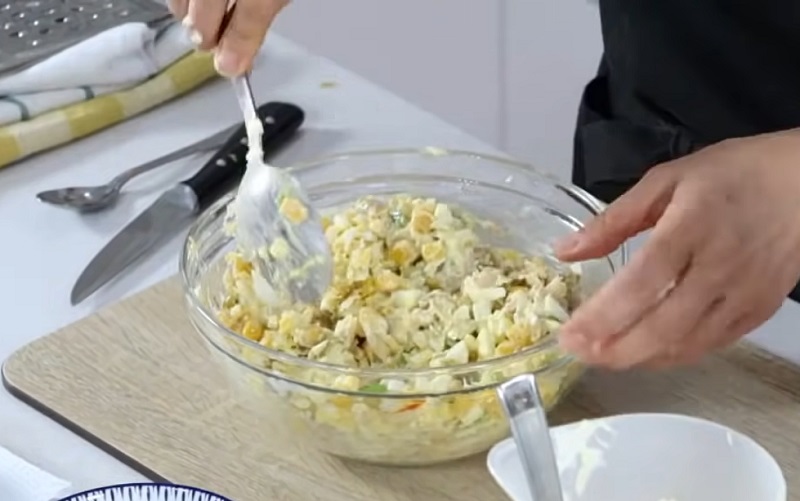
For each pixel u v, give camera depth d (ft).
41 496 2.57
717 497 2.43
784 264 2.59
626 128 4.24
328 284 2.86
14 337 3.09
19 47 4.02
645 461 2.46
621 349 2.52
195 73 4.08
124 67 3.94
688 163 2.65
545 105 6.34
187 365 2.97
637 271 2.47
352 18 6.46
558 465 2.42
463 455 2.70
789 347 3.04
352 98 4.07
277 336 2.80
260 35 2.73
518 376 2.39
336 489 2.65
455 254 2.96
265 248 2.86
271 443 2.76
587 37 5.98
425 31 6.39
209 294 2.95
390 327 2.81
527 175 3.26
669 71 4.16
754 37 4.00
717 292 2.55
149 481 2.67
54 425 2.83
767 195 2.56
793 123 4.04
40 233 3.47
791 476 2.66
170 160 3.72
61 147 3.84
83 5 4.27
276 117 3.80
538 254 3.15
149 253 3.36
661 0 4.09
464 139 3.87
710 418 2.83
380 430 2.62
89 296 3.22
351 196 3.32
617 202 2.72
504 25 6.21
